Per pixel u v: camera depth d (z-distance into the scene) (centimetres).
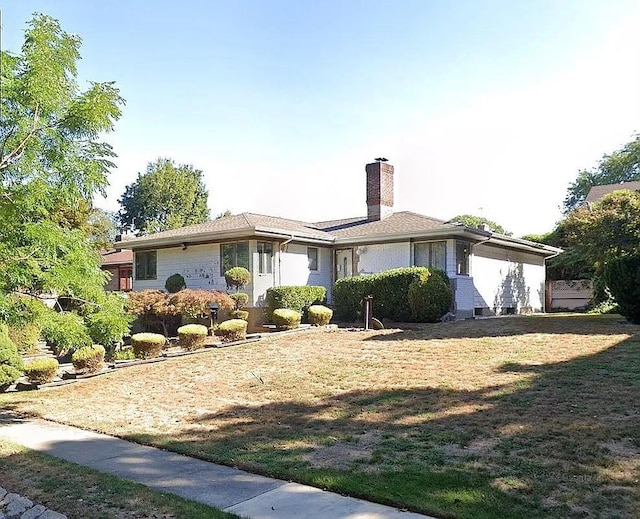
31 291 824
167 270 2052
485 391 779
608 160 4525
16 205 741
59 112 784
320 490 480
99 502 467
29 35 755
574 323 1382
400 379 898
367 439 616
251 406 824
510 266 2138
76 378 1174
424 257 1798
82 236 866
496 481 462
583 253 1678
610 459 495
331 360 1102
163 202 5341
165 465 577
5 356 1137
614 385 752
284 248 1889
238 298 1709
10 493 500
